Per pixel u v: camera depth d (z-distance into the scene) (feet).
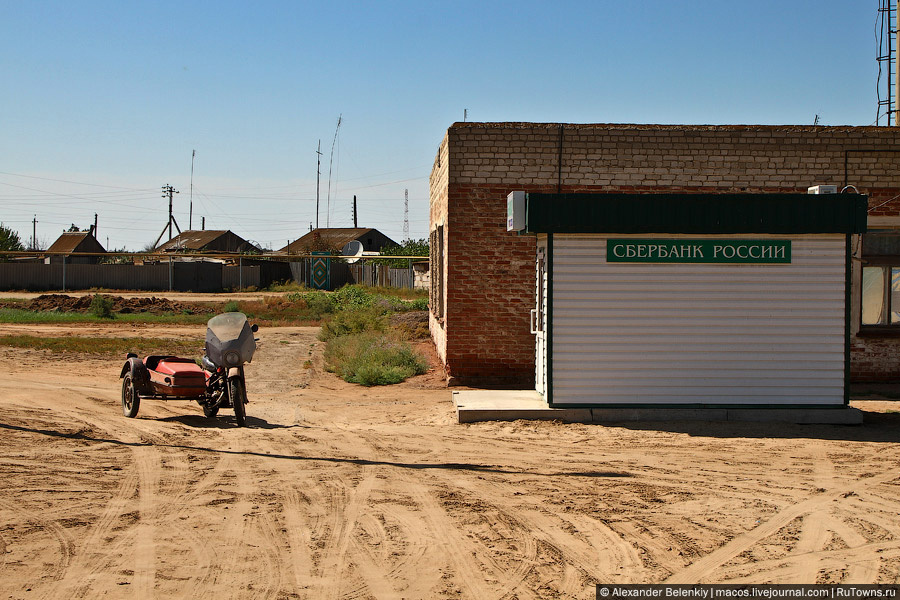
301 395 46.98
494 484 26.18
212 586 17.33
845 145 49.32
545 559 19.15
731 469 28.40
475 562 18.93
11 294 169.17
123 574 17.94
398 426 37.29
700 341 37.93
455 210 48.67
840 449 31.86
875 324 50.67
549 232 37.35
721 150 48.93
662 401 37.96
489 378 49.11
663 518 22.44
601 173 48.73
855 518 22.47
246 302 139.85
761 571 18.39
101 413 40.06
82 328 95.25
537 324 41.88
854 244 49.88
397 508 23.31
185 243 298.76
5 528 21.02
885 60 72.02
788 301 37.91
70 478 26.40
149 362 40.81
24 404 41.19
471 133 48.49
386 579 17.84
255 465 28.81
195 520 22.03
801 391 37.93
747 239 37.83
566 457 30.40
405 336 76.95
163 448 31.68
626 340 37.93
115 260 252.83
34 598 16.52
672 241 37.83
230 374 37.42
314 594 16.96
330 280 189.98
